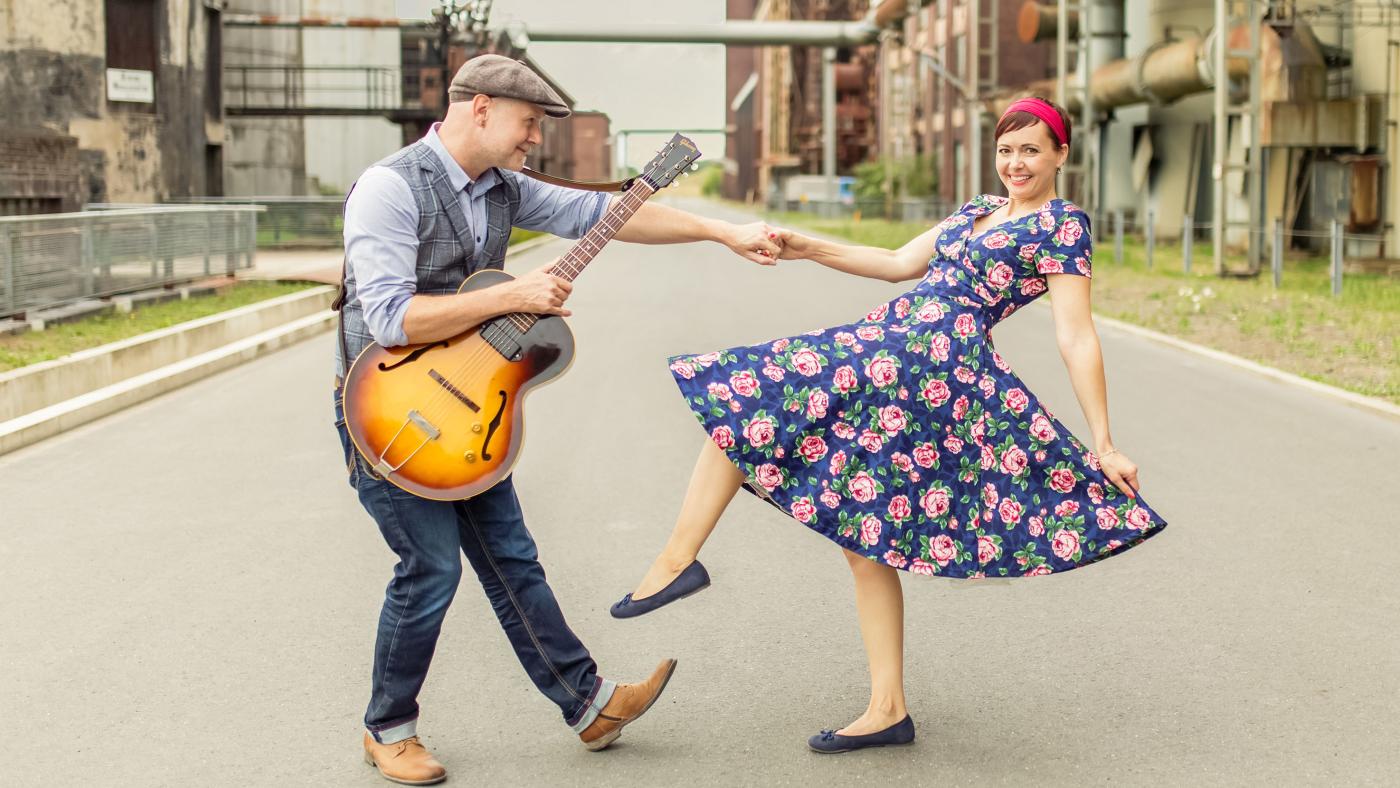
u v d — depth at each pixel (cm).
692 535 350
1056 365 1202
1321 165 2669
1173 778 357
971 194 5234
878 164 6869
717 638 482
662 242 380
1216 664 450
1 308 1159
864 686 431
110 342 1145
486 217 348
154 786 359
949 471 355
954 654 463
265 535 634
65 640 483
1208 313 1612
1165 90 2975
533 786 357
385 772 361
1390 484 731
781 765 369
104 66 2894
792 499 343
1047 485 362
